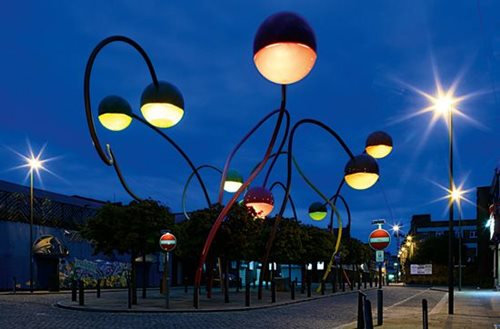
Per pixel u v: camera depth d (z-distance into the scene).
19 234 35.44
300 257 35.81
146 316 17.83
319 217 40.59
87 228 22.83
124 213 22.27
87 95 14.87
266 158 23.39
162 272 49.25
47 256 37.06
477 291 47.44
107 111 20.05
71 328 13.96
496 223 42.03
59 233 39.12
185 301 24.67
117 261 44.75
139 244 22.50
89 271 41.59
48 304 22.77
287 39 10.21
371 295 37.25
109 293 33.00
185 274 52.34
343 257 42.88
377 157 17.22
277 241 32.62
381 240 16.30
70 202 42.09
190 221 25.36
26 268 35.75
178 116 18.00
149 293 33.31
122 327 14.39
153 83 17.77
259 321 16.62
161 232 22.98
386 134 17.08
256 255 33.12
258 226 26.28
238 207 25.44
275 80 10.78
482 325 15.35
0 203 34.38
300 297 30.44
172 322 15.91
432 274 71.94
